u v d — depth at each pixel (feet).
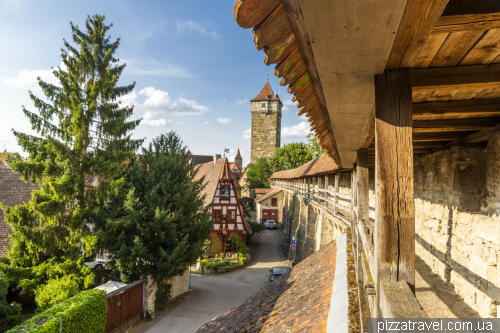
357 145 14.33
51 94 44.55
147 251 47.24
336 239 23.17
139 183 50.78
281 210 131.13
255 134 193.06
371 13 3.51
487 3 4.05
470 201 13.48
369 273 9.13
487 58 5.71
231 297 55.77
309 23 3.80
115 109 51.70
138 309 45.98
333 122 9.28
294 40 4.75
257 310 16.37
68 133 46.16
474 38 4.91
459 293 13.93
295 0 3.45
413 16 3.63
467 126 10.97
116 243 45.85
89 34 50.83
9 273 40.65
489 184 11.65
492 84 6.03
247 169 194.39
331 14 3.56
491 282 11.26
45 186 43.45
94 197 48.08
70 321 30.86
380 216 5.46
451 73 6.09
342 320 9.11
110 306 40.34
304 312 12.09
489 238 11.43
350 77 5.64
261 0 3.61
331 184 53.21
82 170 46.98
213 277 67.97
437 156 16.79
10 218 41.50
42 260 45.93
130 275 45.80
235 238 82.48
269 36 4.50
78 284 42.42
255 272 71.36
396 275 5.40
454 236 14.53
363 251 12.12
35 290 39.99
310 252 56.13
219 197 82.33
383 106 5.44
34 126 42.98
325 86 6.08
